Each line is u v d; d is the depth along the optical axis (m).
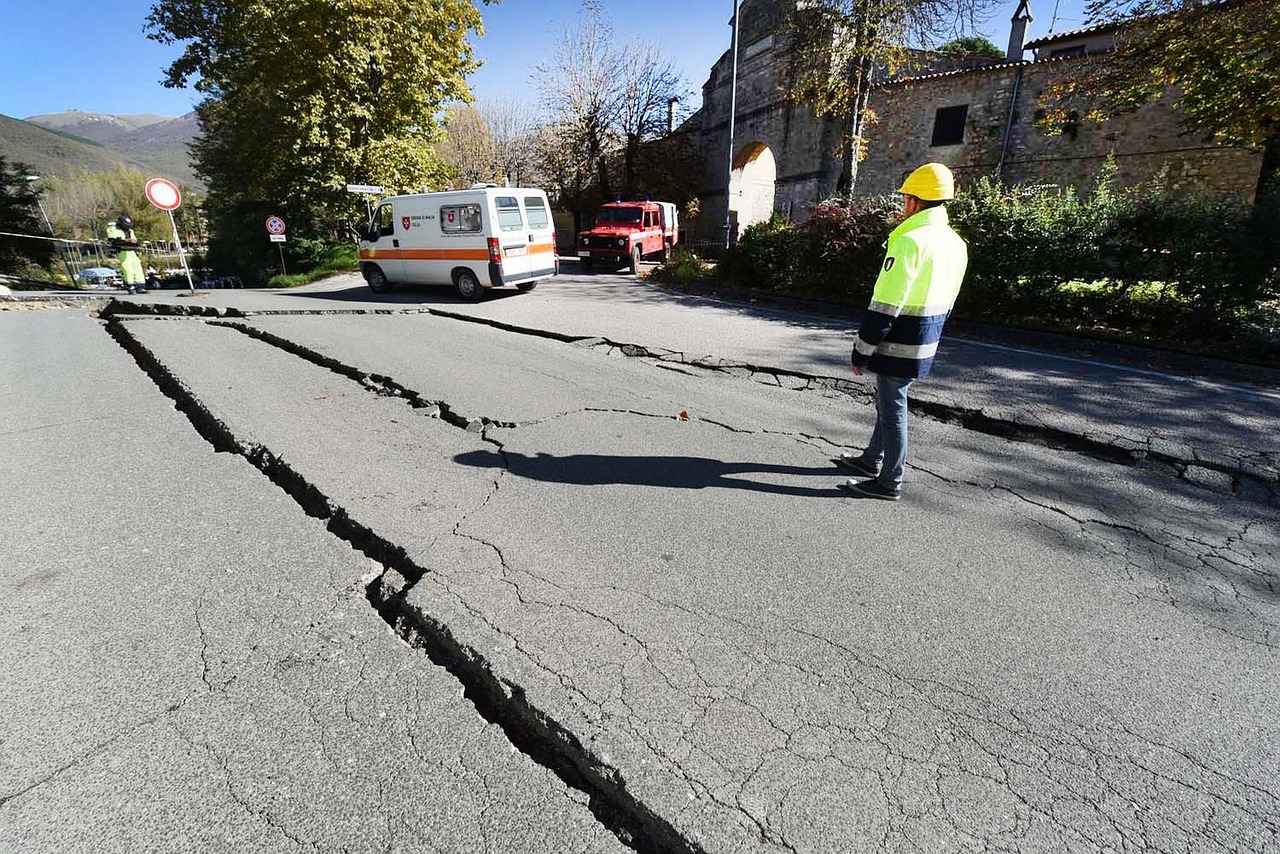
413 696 2.09
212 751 1.85
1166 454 4.45
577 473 3.92
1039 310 8.80
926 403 5.59
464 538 3.09
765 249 12.53
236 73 20.11
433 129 21.36
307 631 2.38
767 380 6.34
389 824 1.65
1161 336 7.77
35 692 2.04
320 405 5.06
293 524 3.16
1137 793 1.84
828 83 13.42
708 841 1.65
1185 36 11.02
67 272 35.56
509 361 6.77
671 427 4.83
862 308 10.37
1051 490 3.91
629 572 2.85
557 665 2.25
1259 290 7.04
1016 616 2.64
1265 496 3.89
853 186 14.11
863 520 3.44
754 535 3.23
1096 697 2.21
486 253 11.27
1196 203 7.55
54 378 5.64
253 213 21.72
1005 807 1.78
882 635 2.49
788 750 1.93
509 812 1.71
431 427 4.69
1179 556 3.18
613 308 10.80
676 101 27.48
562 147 28.19
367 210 18.98
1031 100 18.12
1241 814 1.79
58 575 2.68
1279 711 2.18
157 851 1.56
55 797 1.69
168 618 2.42
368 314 9.87
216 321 8.59
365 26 17.66
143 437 4.26
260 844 1.59
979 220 9.09
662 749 1.92
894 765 1.90
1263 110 10.59
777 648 2.39
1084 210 8.37
